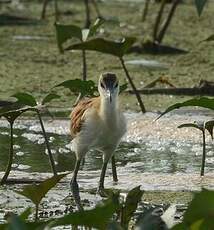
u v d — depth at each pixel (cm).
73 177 1181
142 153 1404
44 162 1331
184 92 1834
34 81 1912
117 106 1204
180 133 1516
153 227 717
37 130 1535
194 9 3089
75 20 2777
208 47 2386
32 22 2723
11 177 1220
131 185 1197
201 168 1256
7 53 2239
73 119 1240
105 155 1207
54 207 1095
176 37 2528
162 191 1162
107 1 3294
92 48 1436
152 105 1725
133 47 2289
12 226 651
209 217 665
